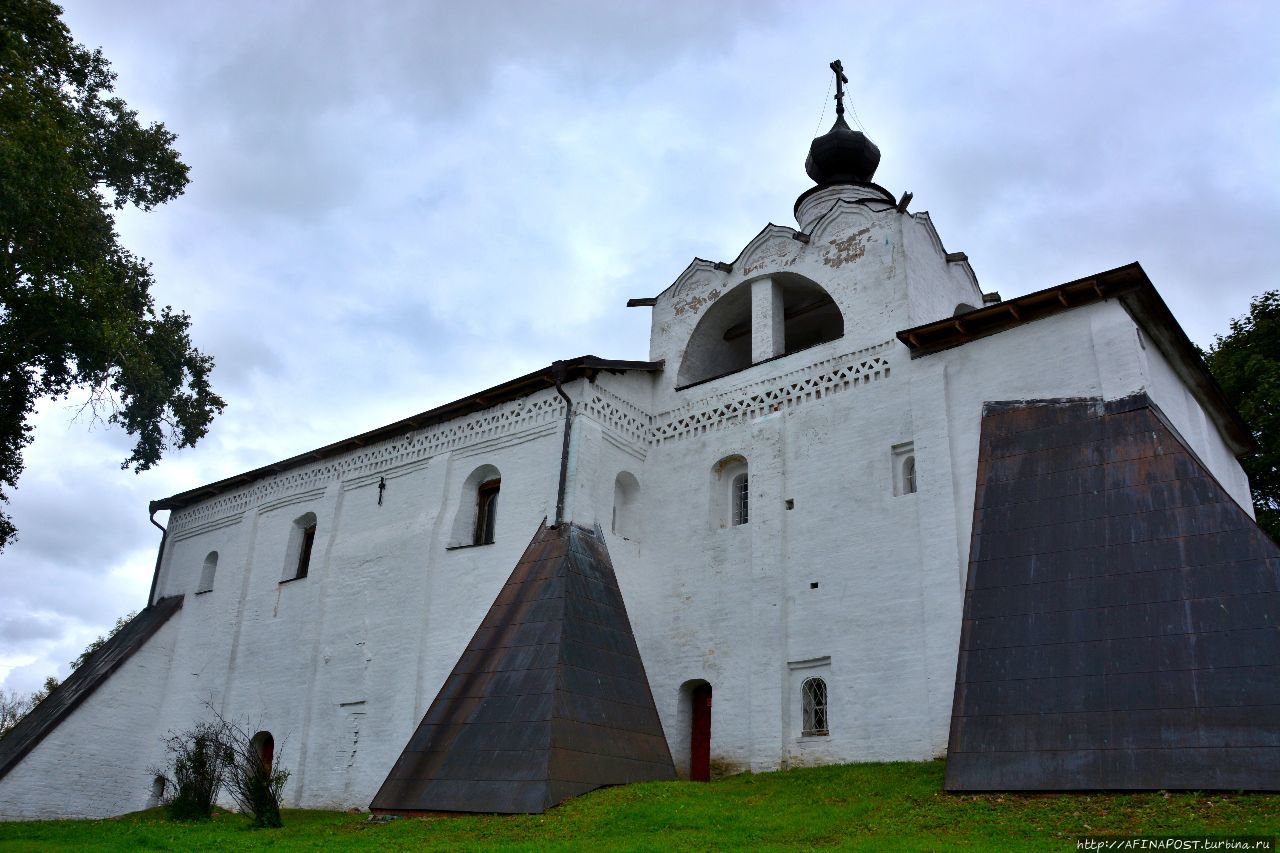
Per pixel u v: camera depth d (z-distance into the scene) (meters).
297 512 27.73
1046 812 11.98
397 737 21.72
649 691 18.95
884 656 18.00
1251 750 11.80
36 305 19.44
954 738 13.83
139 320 22.42
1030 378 17.88
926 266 21.81
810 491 20.38
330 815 20.77
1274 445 25.16
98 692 27.33
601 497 21.77
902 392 19.73
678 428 23.31
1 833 18.66
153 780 27.23
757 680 19.41
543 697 17.00
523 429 22.88
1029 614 14.55
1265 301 27.33
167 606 30.08
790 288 24.19
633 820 13.68
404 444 25.55
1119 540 14.62
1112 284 17.30
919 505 18.42
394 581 23.69
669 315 25.16
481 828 14.48
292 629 25.70
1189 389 20.23
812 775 16.73
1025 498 16.05
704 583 21.22
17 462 22.20
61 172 18.66
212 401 24.77
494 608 19.55
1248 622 12.81
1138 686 13.02
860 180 27.58
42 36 20.22
